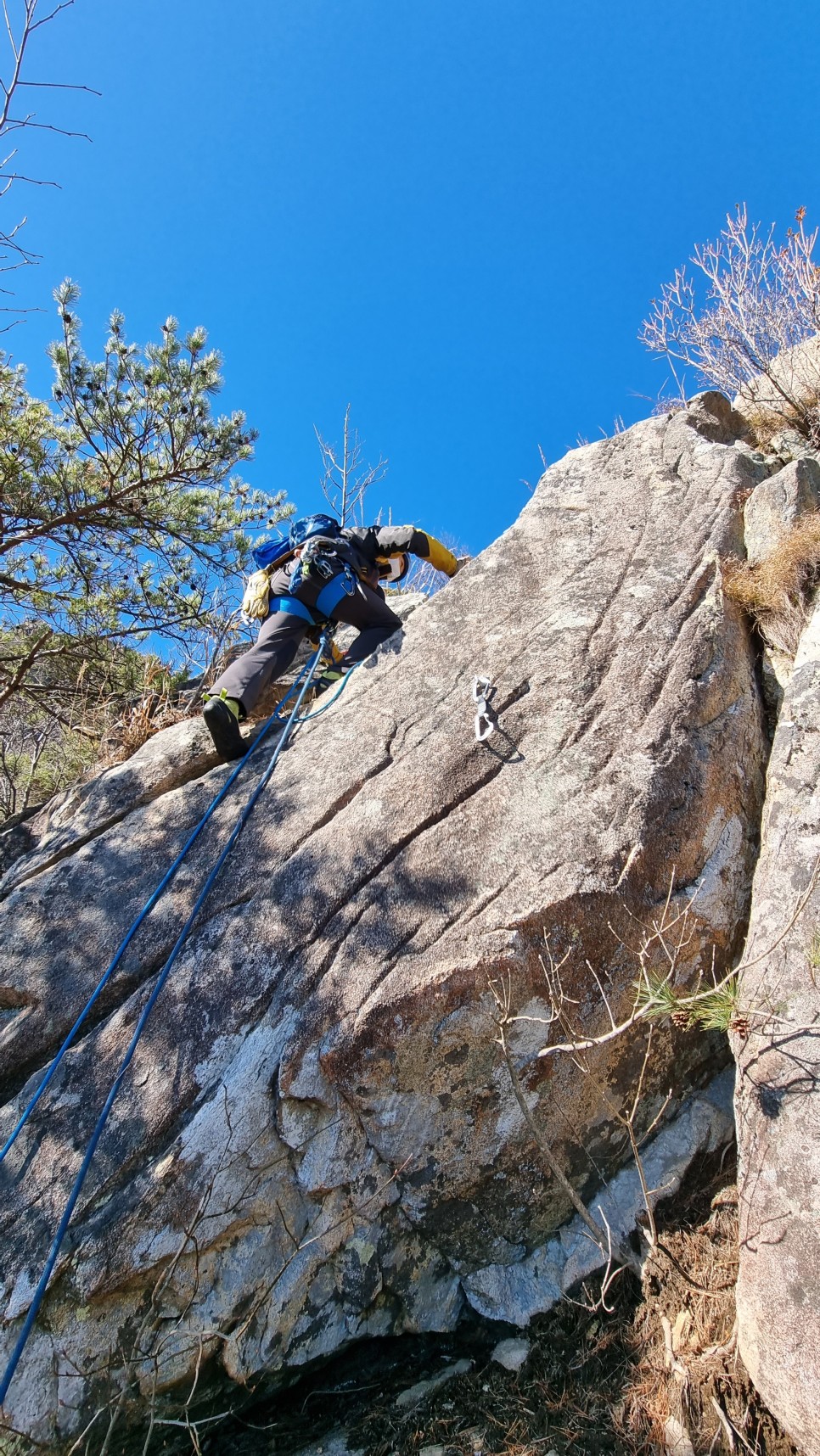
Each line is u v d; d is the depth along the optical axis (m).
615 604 3.69
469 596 4.07
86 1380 2.28
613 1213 2.69
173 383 5.96
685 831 2.99
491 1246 2.67
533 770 3.19
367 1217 2.59
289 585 4.26
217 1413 2.45
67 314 5.91
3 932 3.32
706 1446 2.11
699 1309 2.38
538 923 2.72
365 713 3.75
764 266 5.44
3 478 5.94
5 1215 2.48
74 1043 2.92
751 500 3.90
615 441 4.59
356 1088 2.61
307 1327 2.49
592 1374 2.40
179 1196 2.45
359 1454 2.38
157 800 3.79
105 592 6.72
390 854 3.09
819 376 4.80
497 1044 2.66
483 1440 2.33
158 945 3.10
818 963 2.38
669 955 2.73
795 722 3.05
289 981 2.82
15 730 7.88
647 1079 2.84
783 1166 2.19
